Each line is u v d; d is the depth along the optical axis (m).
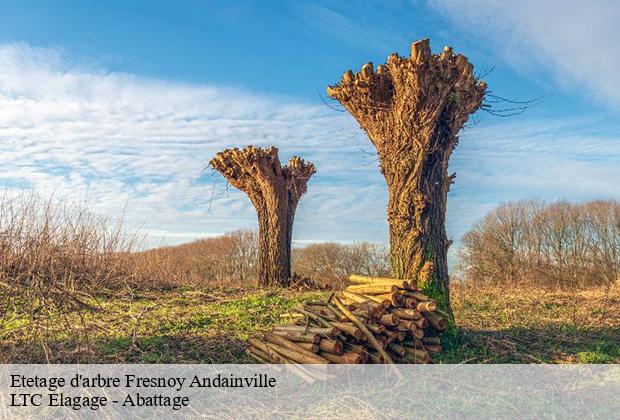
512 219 28.34
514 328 8.70
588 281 26.80
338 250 25.97
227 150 16.31
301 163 17.11
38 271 7.20
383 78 7.76
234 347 7.41
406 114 7.40
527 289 14.62
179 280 16.08
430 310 6.56
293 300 11.97
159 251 17.12
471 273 25.06
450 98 7.40
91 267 12.73
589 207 28.59
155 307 10.40
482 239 28.30
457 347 7.25
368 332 6.18
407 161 7.49
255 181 16.23
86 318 8.62
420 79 7.11
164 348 7.16
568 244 27.66
